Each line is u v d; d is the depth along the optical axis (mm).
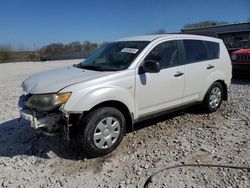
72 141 4742
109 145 4266
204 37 5969
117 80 4281
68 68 5074
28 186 3582
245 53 9523
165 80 4910
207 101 5953
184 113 6176
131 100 4469
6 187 3578
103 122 4160
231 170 3709
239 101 7141
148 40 5023
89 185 3535
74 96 3891
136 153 4316
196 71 5504
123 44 5223
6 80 15117
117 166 3953
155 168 3850
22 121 6008
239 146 4438
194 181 3496
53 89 3945
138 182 3541
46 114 3938
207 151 4297
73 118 4000
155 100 4832
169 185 3434
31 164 4137
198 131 5148
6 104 8008
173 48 5195
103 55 5180
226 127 5312
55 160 4203
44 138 5004
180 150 4371
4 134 5387
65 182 3619
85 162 4102
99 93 4043
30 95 4230
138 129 5289
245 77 9961
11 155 4453
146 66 4527
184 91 5336
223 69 6191
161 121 5699
